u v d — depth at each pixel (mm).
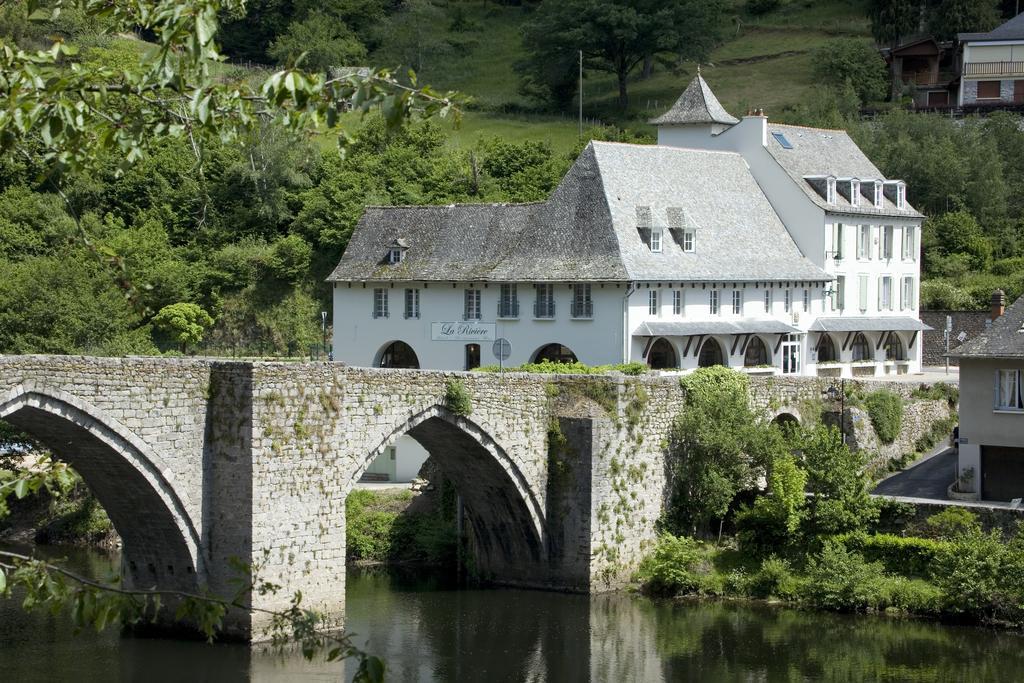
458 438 58531
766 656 52000
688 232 88562
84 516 69562
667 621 56938
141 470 46969
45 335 76875
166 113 20641
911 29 162625
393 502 69938
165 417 47656
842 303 98000
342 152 19109
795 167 97938
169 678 46094
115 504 49344
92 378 45438
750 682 48750
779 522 63031
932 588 58188
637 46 156125
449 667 50125
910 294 104500
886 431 74500
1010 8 167125
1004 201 125375
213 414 49062
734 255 90812
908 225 103875
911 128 132750
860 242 99312
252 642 48812
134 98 20438
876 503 62719
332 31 162375
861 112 147500
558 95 157375
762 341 92062
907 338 103125
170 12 19031
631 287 83812
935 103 150250
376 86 18703
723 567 62531
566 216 88000
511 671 49906
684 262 87562
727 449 64625
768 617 57594
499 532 63219
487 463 59781
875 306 100812
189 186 116375
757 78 160000
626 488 62719
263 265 108312
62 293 77500
